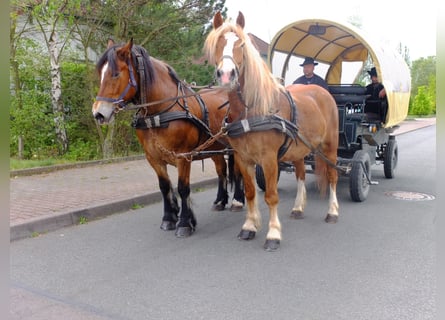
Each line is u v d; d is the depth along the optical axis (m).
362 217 6.15
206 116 5.47
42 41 12.35
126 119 11.48
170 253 4.75
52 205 6.30
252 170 5.05
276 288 3.80
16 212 5.88
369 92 8.53
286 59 8.38
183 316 3.32
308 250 4.79
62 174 9.02
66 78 11.56
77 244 5.05
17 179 8.34
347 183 8.74
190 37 11.98
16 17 10.45
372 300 3.55
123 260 4.53
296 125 5.01
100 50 11.69
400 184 8.74
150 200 7.18
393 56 8.27
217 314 3.34
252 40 4.85
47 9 10.05
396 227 5.65
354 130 6.95
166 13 11.20
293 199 7.38
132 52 4.74
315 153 5.69
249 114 4.54
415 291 3.71
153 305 3.51
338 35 7.84
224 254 4.70
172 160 5.27
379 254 4.63
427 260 4.45
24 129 10.71
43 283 3.94
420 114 46.06
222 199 6.67
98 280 4.02
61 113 10.87
